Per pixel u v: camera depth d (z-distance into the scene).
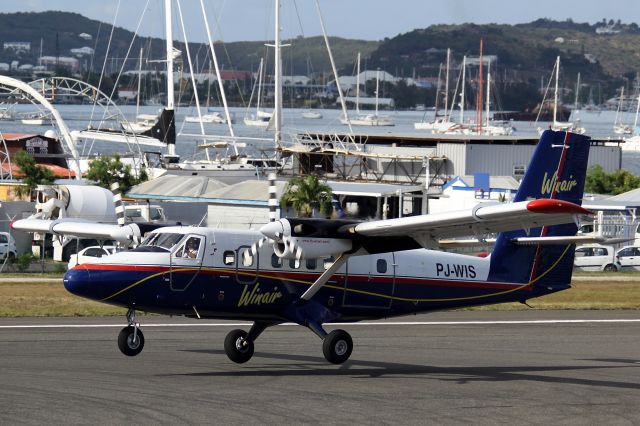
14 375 76.69
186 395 69.69
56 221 97.19
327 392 72.62
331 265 83.56
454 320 124.25
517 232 93.69
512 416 65.38
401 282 90.00
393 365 88.94
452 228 77.56
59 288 148.25
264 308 84.12
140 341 83.69
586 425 63.19
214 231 82.81
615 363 92.56
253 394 70.94
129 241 91.19
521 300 95.50
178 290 80.69
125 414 62.59
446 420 63.50
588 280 174.12
